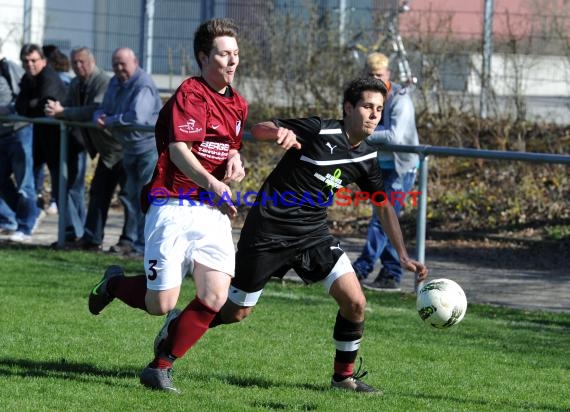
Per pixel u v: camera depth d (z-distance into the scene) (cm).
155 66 5456
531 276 3222
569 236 3788
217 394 1608
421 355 2061
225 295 1555
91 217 3359
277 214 1642
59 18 5941
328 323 2356
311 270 1666
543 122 4688
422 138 4622
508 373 1931
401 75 4603
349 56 4759
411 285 3030
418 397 1680
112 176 3350
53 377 1683
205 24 1545
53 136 3484
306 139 1636
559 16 4569
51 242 3600
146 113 3120
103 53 5600
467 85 4650
